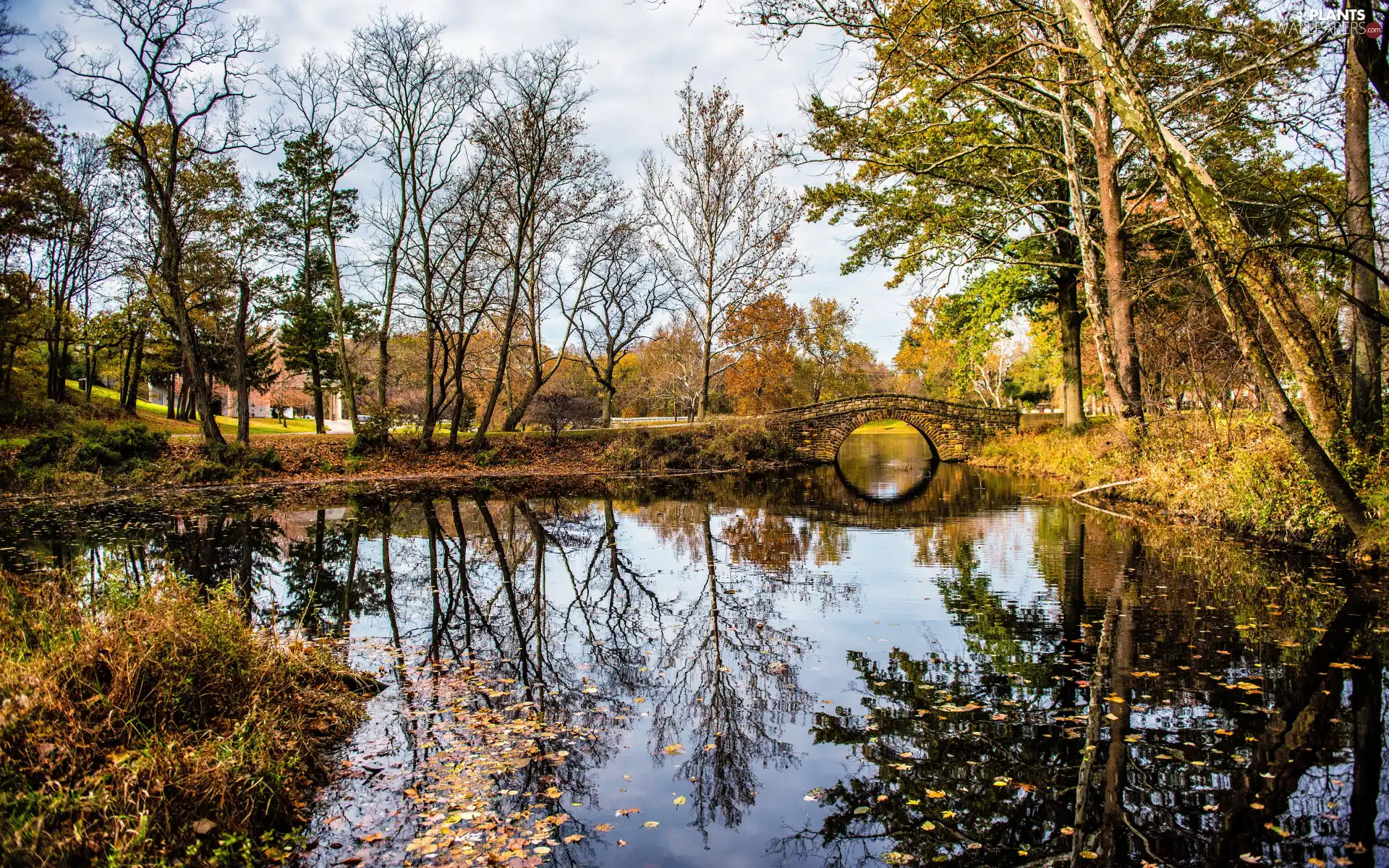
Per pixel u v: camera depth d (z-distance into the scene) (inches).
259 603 388.5
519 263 1238.9
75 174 1341.0
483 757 210.7
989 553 491.5
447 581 448.5
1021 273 1055.6
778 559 502.0
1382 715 225.3
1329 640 293.4
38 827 134.9
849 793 193.3
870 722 234.5
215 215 1127.6
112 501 813.9
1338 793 182.9
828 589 410.6
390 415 1198.9
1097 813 178.2
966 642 307.3
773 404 2092.8
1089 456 836.0
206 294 1158.3
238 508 766.5
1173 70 629.9
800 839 172.1
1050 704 242.2
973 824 176.9
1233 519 519.5
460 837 169.6
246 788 171.0
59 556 485.7
